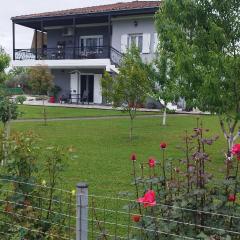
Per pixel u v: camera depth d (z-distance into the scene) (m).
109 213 5.19
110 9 29.08
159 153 10.59
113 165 8.83
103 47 30.55
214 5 8.53
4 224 3.79
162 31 9.55
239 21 8.50
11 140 3.99
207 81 8.09
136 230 3.24
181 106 25.97
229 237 2.74
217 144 12.55
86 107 27.72
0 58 14.80
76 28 32.97
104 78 14.27
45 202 3.87
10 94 8.68
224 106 8.43
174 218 3.11
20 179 3.89
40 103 30.33
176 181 3.36
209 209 3.11
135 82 13.81
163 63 15.35
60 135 14.06
